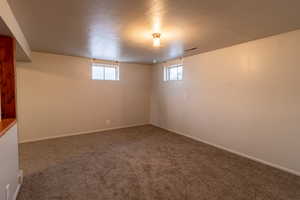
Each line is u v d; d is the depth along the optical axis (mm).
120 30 2312
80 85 4246
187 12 1778
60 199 1782
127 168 2496
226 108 3258
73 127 4215
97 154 3014
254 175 2314
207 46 3156
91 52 3686
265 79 2641
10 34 1843
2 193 1393
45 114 3824
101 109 4625
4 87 1946
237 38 2650
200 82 3791
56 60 3883
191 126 4078
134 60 4672
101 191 1930
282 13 1793
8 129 1542
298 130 2309
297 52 2281
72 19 1961
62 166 2533
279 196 1874
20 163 2613
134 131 4645
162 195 1870
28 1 1555
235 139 3121
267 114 2637
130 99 5141
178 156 2965
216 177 2260
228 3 1591
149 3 1595
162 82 5012
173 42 2869
